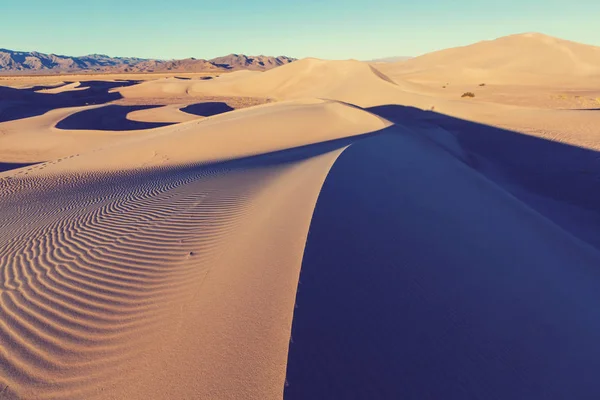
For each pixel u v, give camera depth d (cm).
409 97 4209
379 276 452
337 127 2312
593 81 6194
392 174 970
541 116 2823
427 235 606
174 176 1217
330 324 351
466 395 313
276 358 310
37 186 1342
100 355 368
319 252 476
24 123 3625
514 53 8894
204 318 392
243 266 483
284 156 1414
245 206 765
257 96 7306
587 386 356
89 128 3722
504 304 459
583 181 1437
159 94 7850
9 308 462
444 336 374
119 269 541
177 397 296
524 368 360
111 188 1123
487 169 1658
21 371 356
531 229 795
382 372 311
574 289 556
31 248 656
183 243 614
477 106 3481
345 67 7000
